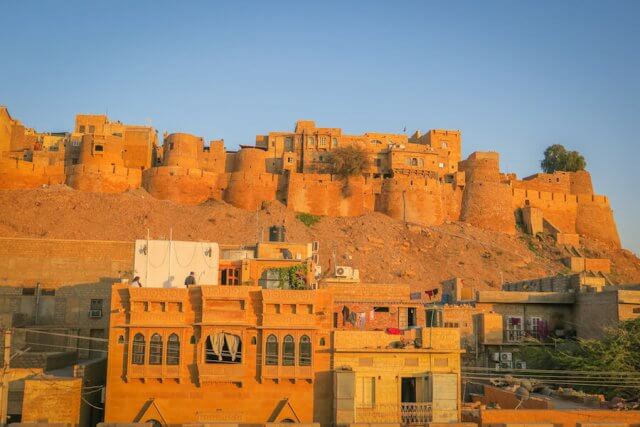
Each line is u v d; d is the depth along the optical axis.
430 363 33.12
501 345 44.16
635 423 28.48
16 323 40.78
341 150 109.62
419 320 39.59
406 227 105.50
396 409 32.28
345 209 107.25
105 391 32.81
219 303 33.03
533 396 35.34
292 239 95.50
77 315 44.31
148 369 32.31
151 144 112.44
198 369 32.22
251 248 47.66
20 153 108.25
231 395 32.47
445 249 102.62
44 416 30.45
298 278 37.31
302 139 116.19
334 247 96.94
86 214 95.44
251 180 107.19
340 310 39.00
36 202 95.88
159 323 32.75
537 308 46.53
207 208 102.44
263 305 32.94
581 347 40.56
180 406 32.34
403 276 93.06
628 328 39.50
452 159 123.50
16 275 44.66
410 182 109.38
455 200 114.50
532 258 106.50
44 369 34.09
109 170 104.25
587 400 34.12
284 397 32.53
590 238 121.25
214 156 112.44
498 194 114.50
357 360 32.81
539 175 124.69
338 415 31.34
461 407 33.41
